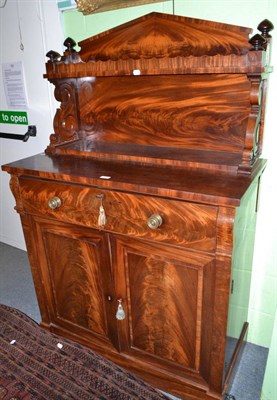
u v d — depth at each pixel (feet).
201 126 4.07
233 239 2.93
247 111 3.77
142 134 4.50
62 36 5.31
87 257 4.07
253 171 3.43
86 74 3.99
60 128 4.57
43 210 4.10
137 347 4.17
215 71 3.30
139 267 3.67
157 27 3.96
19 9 5.71
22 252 8.05
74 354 4.57
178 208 3.09
